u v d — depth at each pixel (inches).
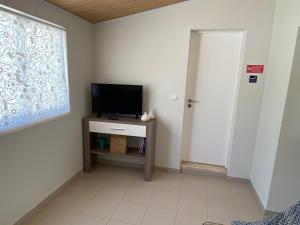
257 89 108.0
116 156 133.6
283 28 89.3
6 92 68.7
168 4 108.3
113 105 119.0
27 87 77.0
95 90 118.0
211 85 119.8
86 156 121.3
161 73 118.3
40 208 90.0
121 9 104.6
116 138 118.3
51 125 92.9
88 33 118.4
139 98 116.0
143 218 86.8
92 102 119.6
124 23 117.6
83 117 119.2
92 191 105.0
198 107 123.7
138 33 117.0
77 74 110.3
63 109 100.5
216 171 122.3
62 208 91.3
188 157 131.6
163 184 113.6
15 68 71.4
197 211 92.6
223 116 121.7
